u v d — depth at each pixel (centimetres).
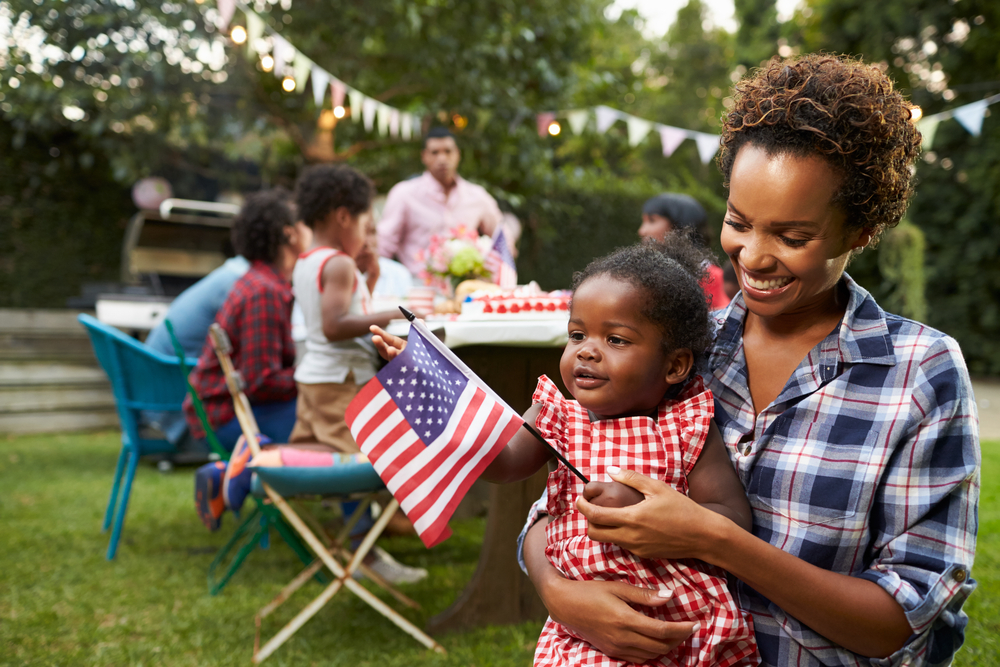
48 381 721
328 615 297
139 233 680
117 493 407
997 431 748
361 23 732
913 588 98
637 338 116
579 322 121
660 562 112
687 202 364
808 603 98
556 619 115
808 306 115
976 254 1298
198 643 267
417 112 730
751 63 1650
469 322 239
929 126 512
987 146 1271
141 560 359
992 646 252
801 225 99
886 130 98
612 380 116
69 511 441
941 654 102
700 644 109
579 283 126
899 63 1355
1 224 774
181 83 709
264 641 270
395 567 338
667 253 137
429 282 345
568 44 850
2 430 698
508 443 132
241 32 491
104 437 696
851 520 103
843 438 105
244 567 354
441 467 129
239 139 805
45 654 256
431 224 488
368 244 330
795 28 1545
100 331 359
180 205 729
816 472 106
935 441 100
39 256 792
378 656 256
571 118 654
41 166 790
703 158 582
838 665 104
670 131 591
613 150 1570
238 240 363
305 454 253
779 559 99
